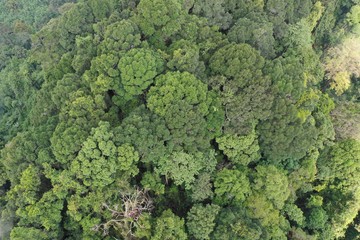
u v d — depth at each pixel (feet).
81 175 87.25
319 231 110.52
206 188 95.30
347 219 109.29
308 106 102.01
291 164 106.52
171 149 92.02
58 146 87.35
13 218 93.91
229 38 104.88
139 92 94.79
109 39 97.40
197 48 98.84
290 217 105.60
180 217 98.02
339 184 111.65
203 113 91.76
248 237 90.12
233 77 96.02
